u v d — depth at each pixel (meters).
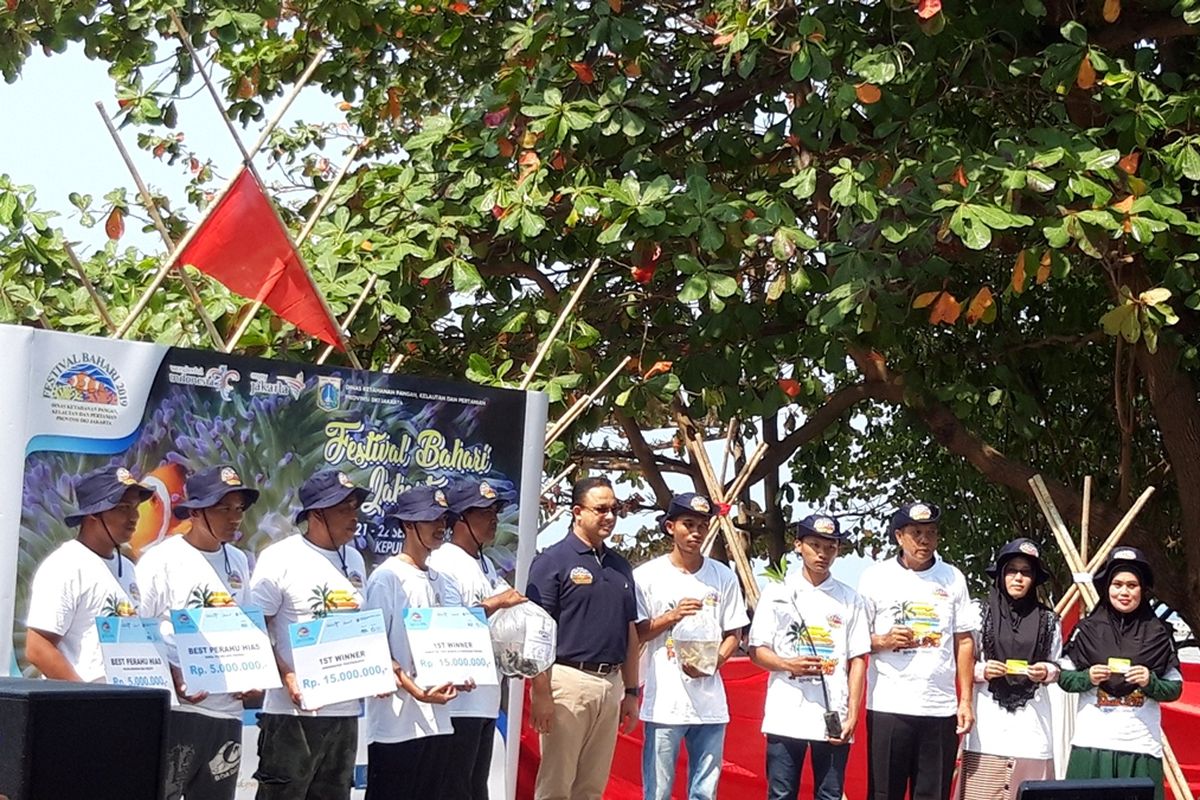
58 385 6.36
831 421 12.29
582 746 8.05
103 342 6.49
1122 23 10.44
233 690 6.34
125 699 4.40
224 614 6.44
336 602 6.78
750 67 9.53
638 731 9.93
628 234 9.55
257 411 6.92
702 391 10.80
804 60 9.39
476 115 10.46
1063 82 9.39
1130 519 9.62
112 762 4.37
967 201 9.00
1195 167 9.29
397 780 7.00
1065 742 9.46
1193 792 10.36
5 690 4.24
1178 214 9.06
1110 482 13.45
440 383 7.50
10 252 9.52
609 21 9.86
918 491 15.13
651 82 10.81
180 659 6.28
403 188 10.31
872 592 8.55
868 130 10.77
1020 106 10.93
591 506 8.14
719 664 8.32
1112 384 12.98
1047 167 9.21
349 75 12.12
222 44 10.28
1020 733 8.39
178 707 6.32
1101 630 8.23
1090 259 11.06
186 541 6.59
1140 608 8.23
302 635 6.64
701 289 9.42
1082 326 12.20
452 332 11.21
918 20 9.41
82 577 6.17
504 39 10.84
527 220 9.55
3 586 6.13
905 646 8.39
